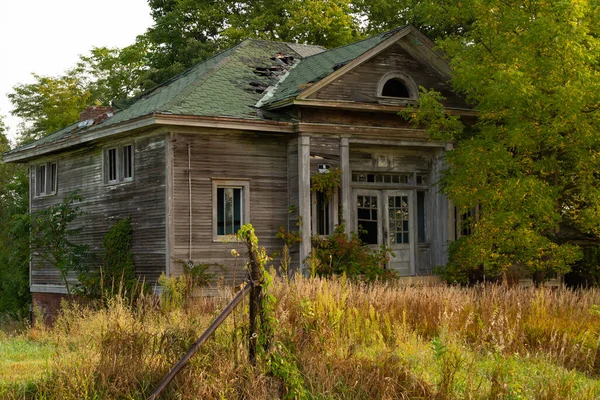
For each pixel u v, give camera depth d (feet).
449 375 36.37
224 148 74.28
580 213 70.74
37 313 58.75
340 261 75.00
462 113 81.87
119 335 37.93
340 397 35.27
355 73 78.33
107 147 81.00
